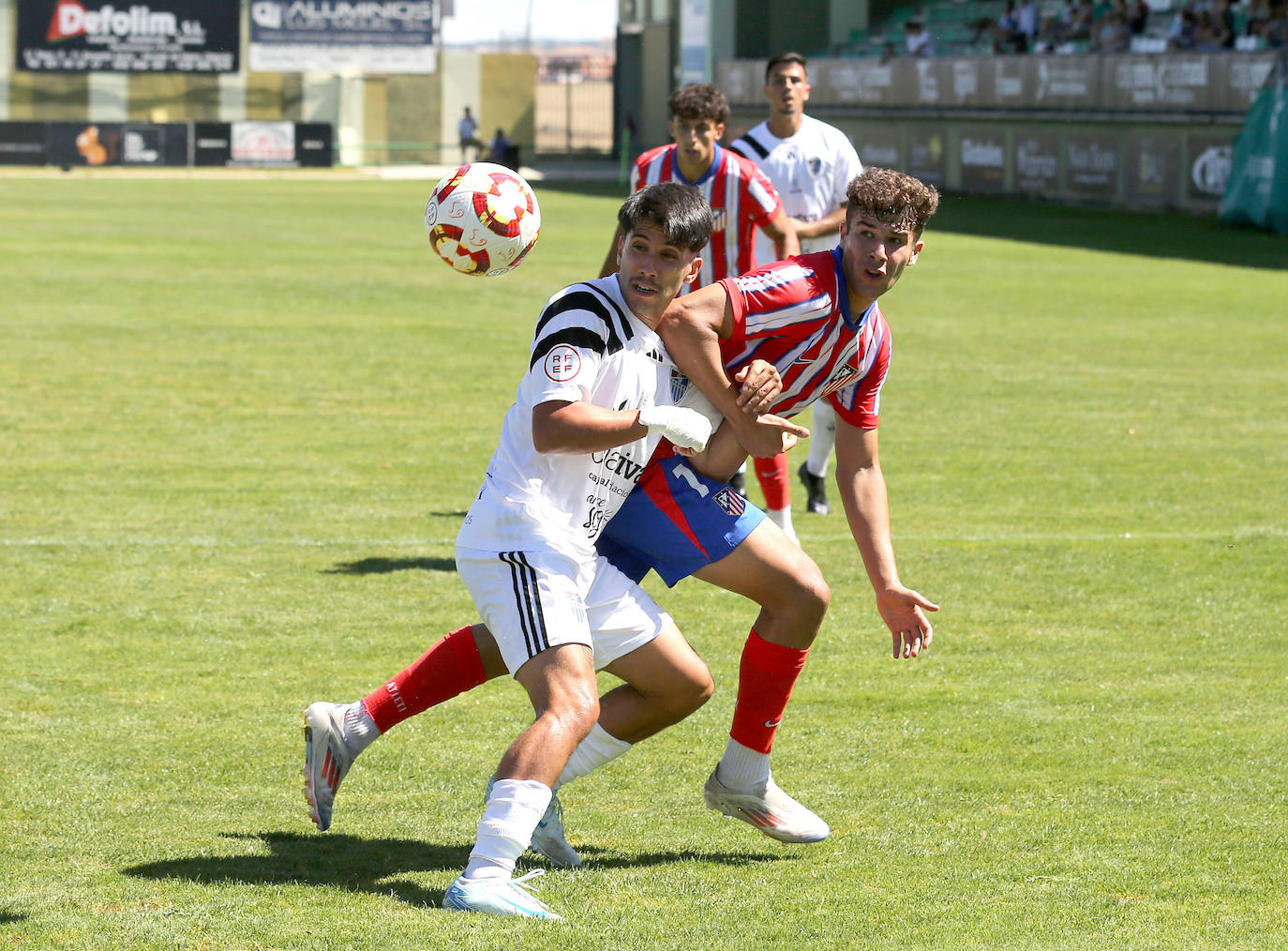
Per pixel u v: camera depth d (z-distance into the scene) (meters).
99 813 10.00
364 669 13.30
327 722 9.43
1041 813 10.33
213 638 14.11
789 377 9.61
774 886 8.95
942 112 86.75
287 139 113.06
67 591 15.49
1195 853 9.56
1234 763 11.35
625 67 141.75
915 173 90.06
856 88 94.50
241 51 123.56
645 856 9.56
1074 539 18.33
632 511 9.63
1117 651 14.25
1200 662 13.95
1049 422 26.17
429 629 14.48
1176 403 28.03
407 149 128.38
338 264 49.75
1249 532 18.78
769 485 17.33
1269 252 56.56
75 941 7.88
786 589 9.50
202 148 110.19
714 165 17.61
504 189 10.07
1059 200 79.19
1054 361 32.88
